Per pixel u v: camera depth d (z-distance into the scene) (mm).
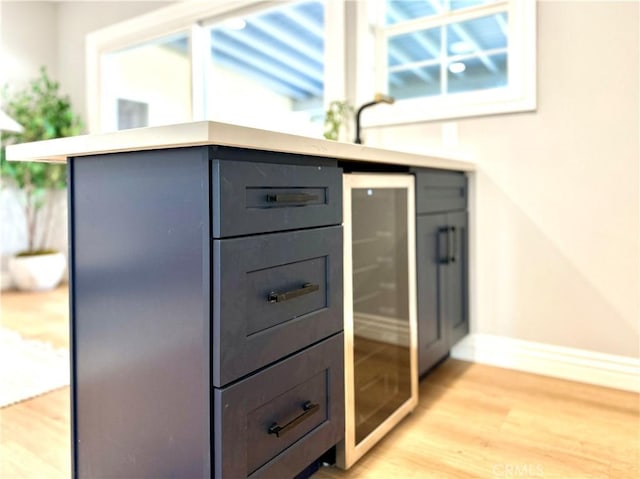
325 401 1270
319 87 2807
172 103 3518
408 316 1710
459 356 2354
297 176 1137
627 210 1948
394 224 1622
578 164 2035
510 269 2213
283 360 1112
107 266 1149
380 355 1557
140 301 1082
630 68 1912
